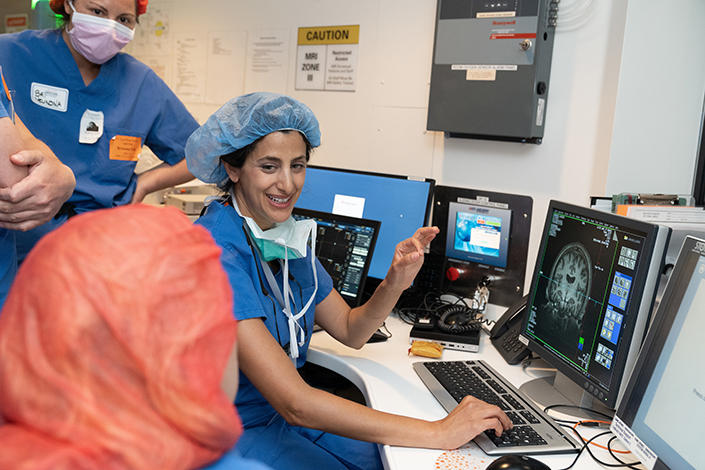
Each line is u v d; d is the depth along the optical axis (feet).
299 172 4.42
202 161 4.43
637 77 6.25
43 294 1.30
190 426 1.30
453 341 5.35
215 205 4.42
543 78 6.50
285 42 8.88
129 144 6.04
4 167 3.78
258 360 3.86
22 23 11.35
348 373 4.85
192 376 1.33
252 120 4.06
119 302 1.29
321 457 4.22
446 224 6.73
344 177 7.09
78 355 1.24
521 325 5.16
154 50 10.60
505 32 6.41
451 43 6.78
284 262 4.60
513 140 6.90
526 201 6.18
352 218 6.02
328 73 8.46
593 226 4.19
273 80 9.12
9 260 4.28
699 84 6.55
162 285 1.35
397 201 6.70
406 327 5.99
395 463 3.43
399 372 4.76
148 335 1.29
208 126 4.27
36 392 1.23
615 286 3.84
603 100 6.38
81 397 1.22
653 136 6.51
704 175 6.77
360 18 8.04
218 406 1.36
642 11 6.09
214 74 9.82
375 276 6.73
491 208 6.40
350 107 8.31
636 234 3.70
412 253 4.47
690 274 3.19
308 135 4.39
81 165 5.82
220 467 1.44
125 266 1.35
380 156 8.12
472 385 4.41
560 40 6.56
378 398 4.27
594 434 3.85
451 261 6.75
